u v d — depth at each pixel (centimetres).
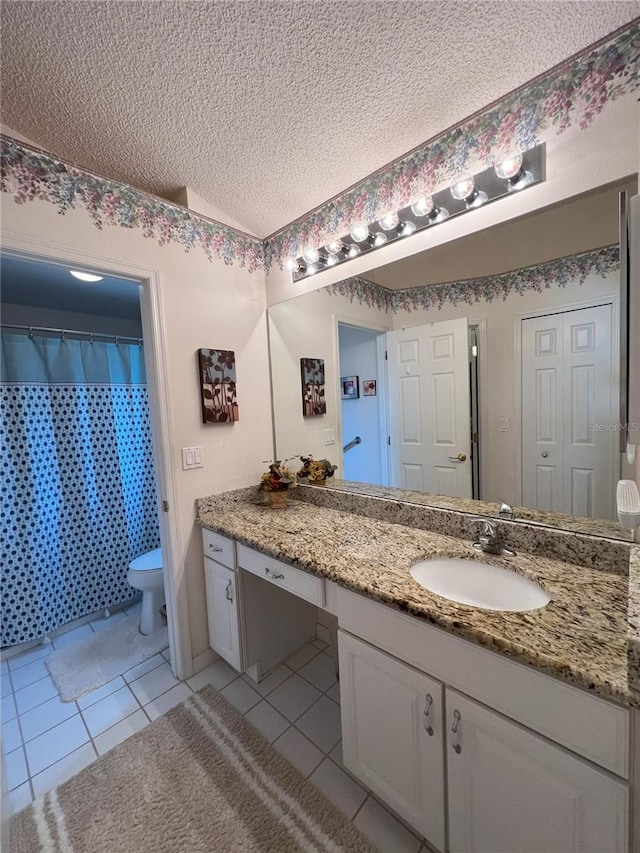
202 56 111
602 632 80
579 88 104
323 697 167
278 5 98
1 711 149
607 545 107
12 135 130
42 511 217
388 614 102
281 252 199
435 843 98
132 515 263
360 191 163
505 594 114
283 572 138
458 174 132
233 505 192
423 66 113
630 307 82
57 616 223
